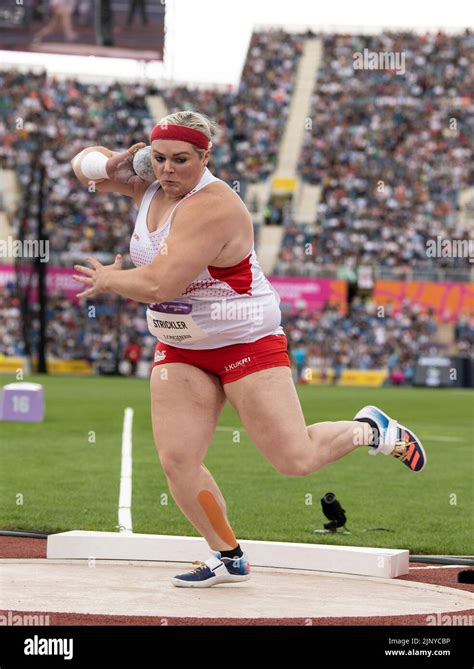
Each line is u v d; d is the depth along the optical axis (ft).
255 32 519.60
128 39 420.77
